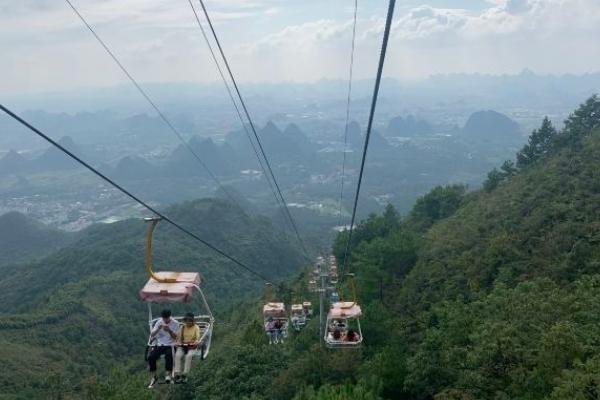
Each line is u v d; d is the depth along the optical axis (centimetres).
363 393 2795
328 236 16400
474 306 2986
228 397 3925
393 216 8356
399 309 4831
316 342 4188
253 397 3653
